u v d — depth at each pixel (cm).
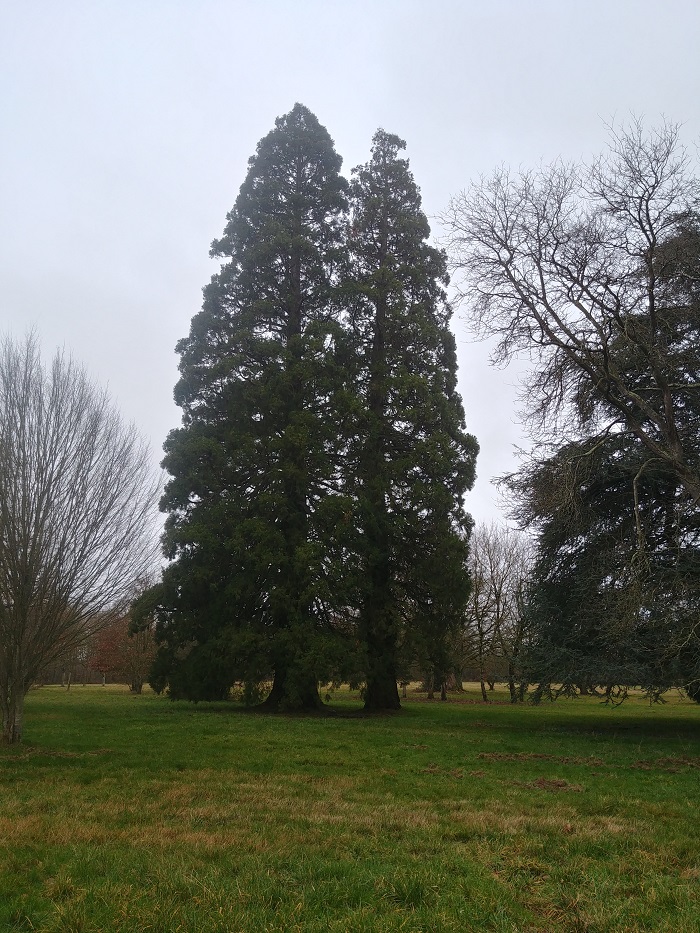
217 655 2289
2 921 522
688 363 1766
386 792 1023
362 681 2317
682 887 601
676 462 1659
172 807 891
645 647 1686
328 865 642
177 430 2647
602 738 1748
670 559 1747
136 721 1959
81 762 1235
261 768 1209
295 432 2412
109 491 1474
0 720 1897
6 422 1398
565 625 1909
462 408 2812
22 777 1095
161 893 572
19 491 1383
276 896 571
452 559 2428
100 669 4716
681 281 1766
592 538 1909
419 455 2472
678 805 945
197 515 2488
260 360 2636
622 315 1741
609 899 579
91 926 509
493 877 627
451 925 515
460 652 4259
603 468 1905
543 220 1812
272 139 2967
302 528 2478
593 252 1780
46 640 1416
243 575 2359
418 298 2825
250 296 2794
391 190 2964
